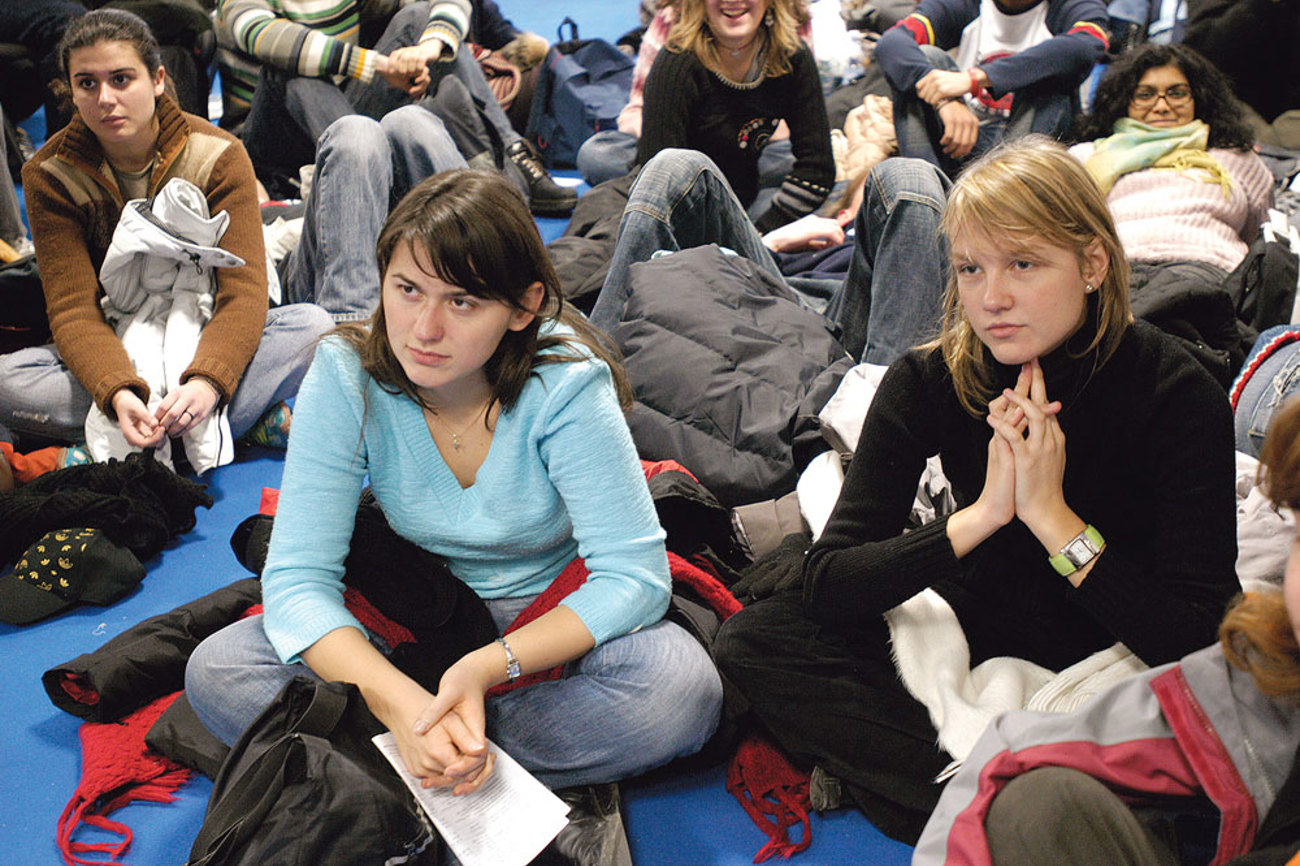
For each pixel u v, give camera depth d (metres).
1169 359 1.48
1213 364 2.29
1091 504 1.56
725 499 2.30
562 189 4.21
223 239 2.64
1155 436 1.49
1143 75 2.96
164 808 1.70
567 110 4.73
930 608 1.67
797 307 2.64
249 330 2.60
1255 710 1.13
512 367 1.55
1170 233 2.83
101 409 2.46
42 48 4.41
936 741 1.59
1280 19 4.09
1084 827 1.09
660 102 3.17
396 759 1.46
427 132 3.24
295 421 1.58
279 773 1.36
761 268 2.84
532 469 1.60
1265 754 1.12
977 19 3.96
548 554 1.72
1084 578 1.49
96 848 1.62
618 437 1.59
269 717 1.47
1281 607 1.06
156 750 1.78
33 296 2.78
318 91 3.84
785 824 1.64
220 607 1.97
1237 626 1.09
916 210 2.51
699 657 1.64
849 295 2.79
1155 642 1.46
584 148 4.32
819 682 1.66
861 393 2.20
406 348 1.46
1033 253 1.38
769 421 2.31
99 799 1.71
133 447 2.48
